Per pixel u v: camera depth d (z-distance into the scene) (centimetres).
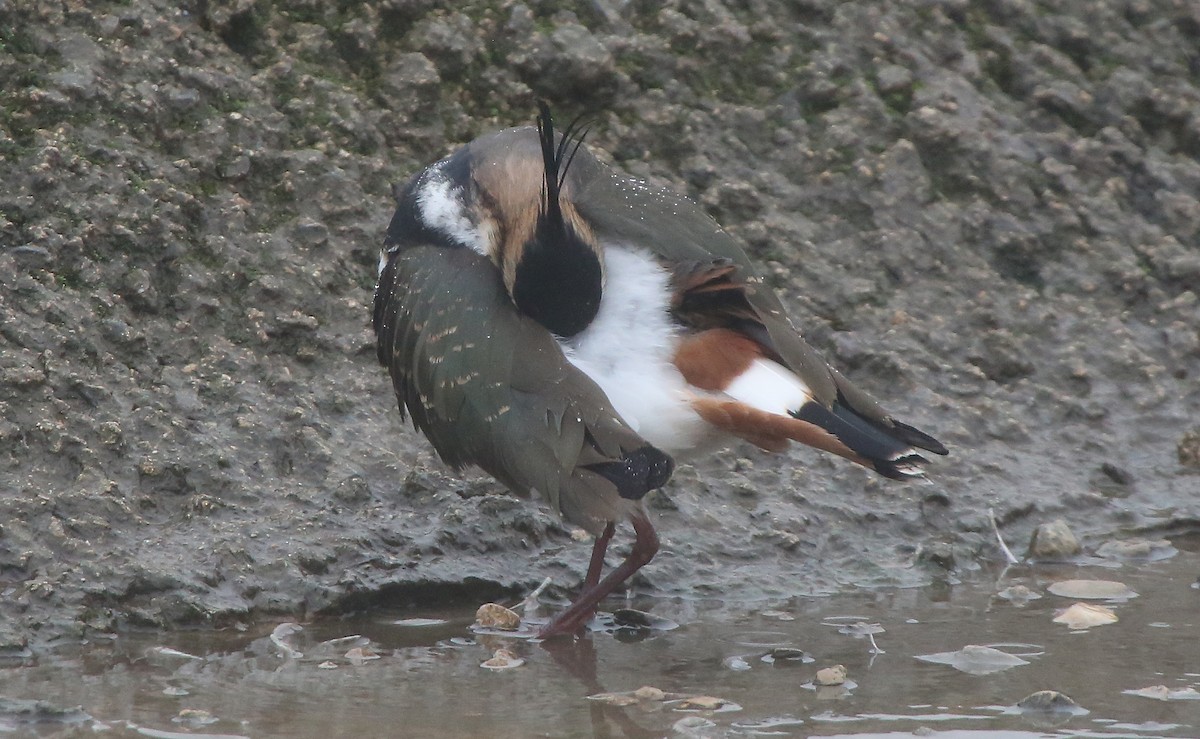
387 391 1164
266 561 1005
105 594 956
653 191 1029
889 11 1490
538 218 939
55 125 1200
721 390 930
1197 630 990
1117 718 838
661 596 1062
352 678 895
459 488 1097
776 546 1119
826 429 906
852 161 1404
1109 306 1388
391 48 1359
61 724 806
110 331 1116
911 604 1054
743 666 929
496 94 1369
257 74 1299
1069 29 1518
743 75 1436
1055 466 1253
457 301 954
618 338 941
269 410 1113
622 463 872
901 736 813
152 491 1038
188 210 1198
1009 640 973
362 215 1257
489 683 893
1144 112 1498
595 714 841
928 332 1326
